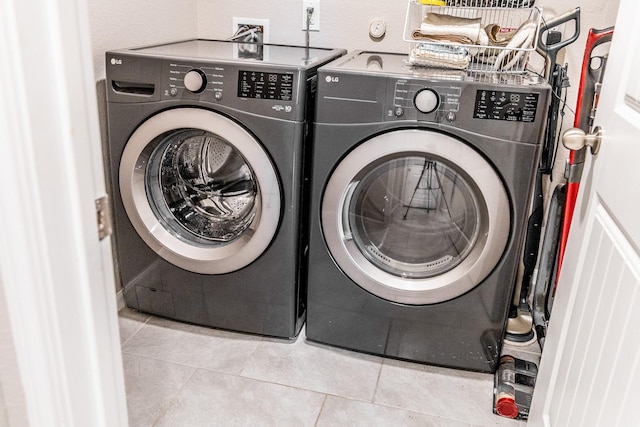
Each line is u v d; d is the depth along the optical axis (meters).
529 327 1.94
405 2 2.05
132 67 1.62
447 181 1.59
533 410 1.35
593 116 1.61
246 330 1.88
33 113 0.54
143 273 1.88
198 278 1.83
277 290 1.78
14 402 0.64
